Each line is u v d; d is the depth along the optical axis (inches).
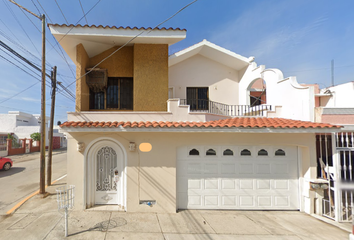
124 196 233.0
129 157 231.3
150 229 187.8
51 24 244.7
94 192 237.6
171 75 353.7
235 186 243.4
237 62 349.4
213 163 244.1
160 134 235.1
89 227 188.4
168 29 261.7
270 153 246.5
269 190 243.6
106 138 231.0
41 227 186.9
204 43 325.1
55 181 383.6
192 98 359.3
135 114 238.8
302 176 242.4
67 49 286.5
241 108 350.6
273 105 300.7
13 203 260.4
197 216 220.1
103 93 304.7
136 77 277.1
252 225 200.5
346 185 210.7
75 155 228.7
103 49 294.2
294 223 206.5
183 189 241.3
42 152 285.0
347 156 251.8
